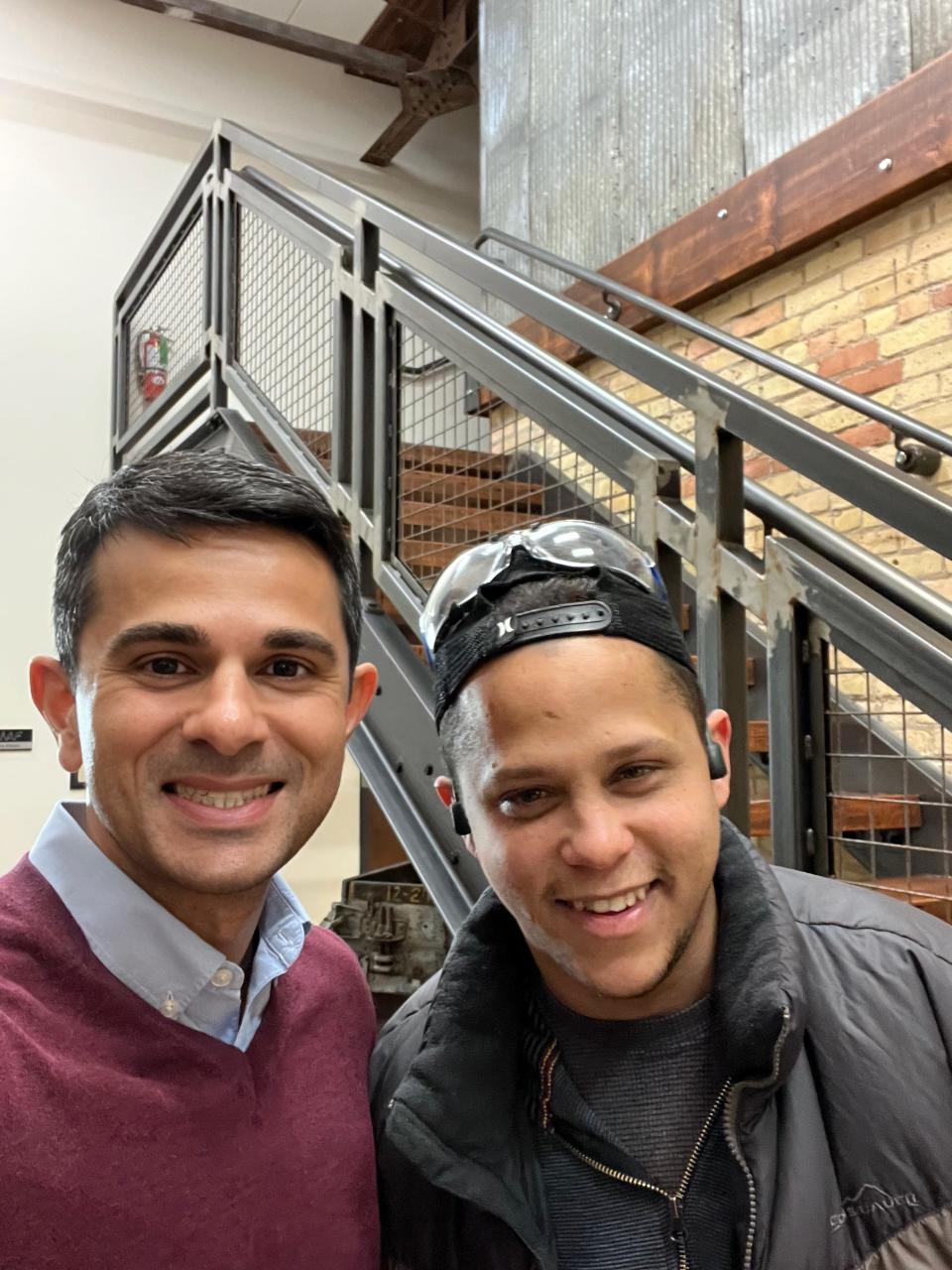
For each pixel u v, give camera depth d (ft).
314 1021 2.57
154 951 2.17
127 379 12.94
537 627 2.15
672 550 4.18
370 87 16.83
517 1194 2.20
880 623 3.20
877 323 7.52
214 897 2.25
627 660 2.14
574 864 2.09
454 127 17.85
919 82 6.84
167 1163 1.97
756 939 2.20
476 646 2.21
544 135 11.51
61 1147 1.86
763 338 8.58
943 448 5.23
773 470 8.50
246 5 15.21
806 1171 2.03
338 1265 2.18
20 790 12.48
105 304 13.94
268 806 2.22
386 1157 2.44
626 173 10.14
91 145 14.20
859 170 7.32
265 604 2.15
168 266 11.57
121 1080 1.99
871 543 7.61
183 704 2.11
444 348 5.54
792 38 8.16
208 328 9.39
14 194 13.57
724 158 8.90
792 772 3.56
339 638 2.39
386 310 6.19
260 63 15.75
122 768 2.10
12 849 12.35
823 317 7.98
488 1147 2.23
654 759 2.12
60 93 14.07
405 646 5.82
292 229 7.52
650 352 4.20
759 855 2.41
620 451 4.29
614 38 10.27
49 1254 1.79
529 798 2.15
